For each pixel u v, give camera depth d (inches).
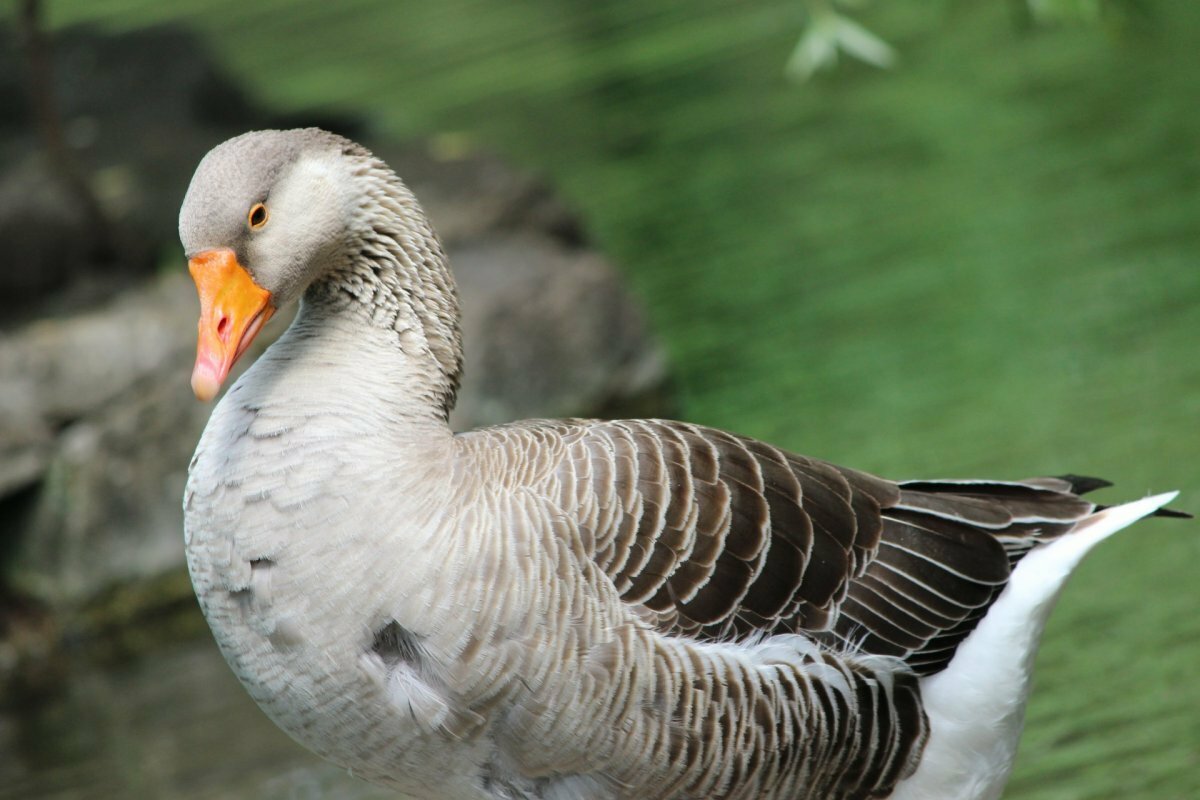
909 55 1060.5
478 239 742.5
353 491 270.1
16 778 476.7
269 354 291.4
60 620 581.0
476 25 1364.4
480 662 271.1
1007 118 896.3
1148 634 421.7
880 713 305.7
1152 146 797.2
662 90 1093.8
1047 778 366.9
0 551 596.1
